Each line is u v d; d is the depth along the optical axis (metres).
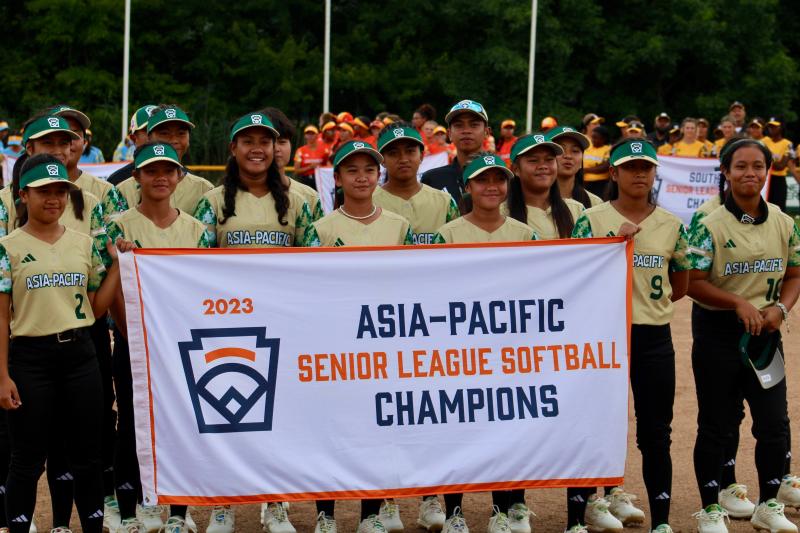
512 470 5.89
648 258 6.14
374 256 5.83
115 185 7.79
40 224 5.73
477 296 5.88
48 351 5.66
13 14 34.09
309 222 6.91
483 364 5.89
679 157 17.50
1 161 18.73
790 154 17.91
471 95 32.16
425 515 6.68
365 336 5.83
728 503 6.82
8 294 5.63
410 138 7.10
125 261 5.68
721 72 33.97
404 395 5.85
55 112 6.88
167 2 33.47
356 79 32.22
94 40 31.33
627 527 6.66
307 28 34.94
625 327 5.94
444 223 7.29
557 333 5.93
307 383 5.80
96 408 5.82
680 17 32.94
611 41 33.34
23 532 5.75
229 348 5.76
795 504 6.88
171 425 5.72
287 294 5.79
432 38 34.38
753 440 8.47
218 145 29.09
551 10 32.81
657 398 6.09
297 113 33.88
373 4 34.56
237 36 32.75
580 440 5.94
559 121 31.44
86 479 5.85
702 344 6.39
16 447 5.71
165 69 34.09
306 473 5.79
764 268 6.38
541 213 6.96
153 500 5.71
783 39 37.22
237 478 5.75
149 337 5.71
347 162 6.43
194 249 5.74
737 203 6.38
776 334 6.36
